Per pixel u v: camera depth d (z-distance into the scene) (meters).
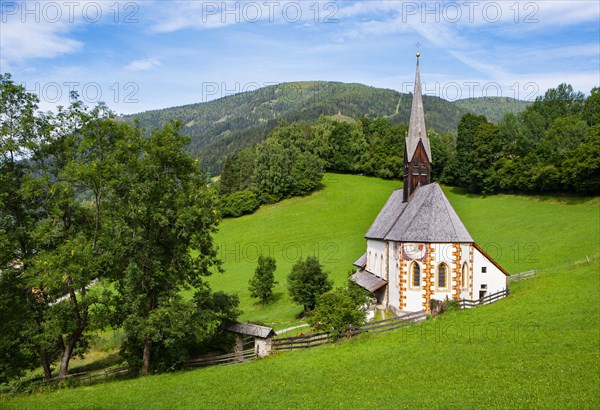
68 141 38.09
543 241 79.31
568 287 48.62
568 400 22.58
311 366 33.97
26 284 36.66
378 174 148.50
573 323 36.16
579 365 27.23
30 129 37.09
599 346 30.45
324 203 128.50
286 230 112.38
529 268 68.38
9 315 37.25
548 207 96.25
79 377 38.53
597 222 81.25
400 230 52.88
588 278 51.31
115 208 38.03
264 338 39.31
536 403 22.67
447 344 34.94
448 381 27.45
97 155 38.06
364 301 46.28
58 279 33.28
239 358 39.22
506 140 117.50
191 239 38.78
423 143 58.09
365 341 38.91
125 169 37.59
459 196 122.00
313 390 29.00
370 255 64.69
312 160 135.38
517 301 45.81
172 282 38.97
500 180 110.81
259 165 133.38
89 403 30.58
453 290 49.06
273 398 28.28
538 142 109.94
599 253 67.06
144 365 38.53
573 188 96.75
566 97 123.56
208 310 39.50
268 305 70.69
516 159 109.25
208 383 32.78
